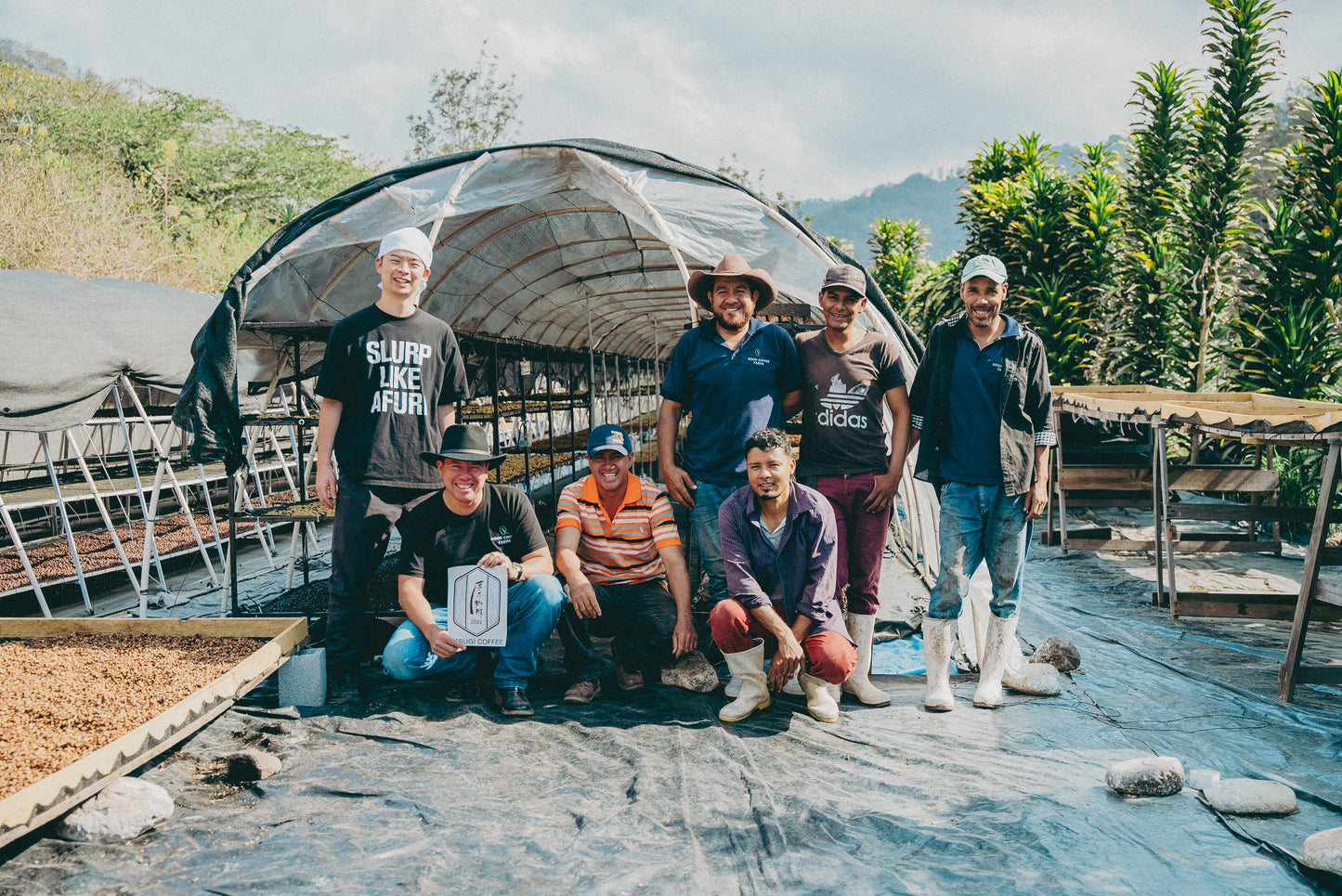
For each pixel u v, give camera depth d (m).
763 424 4.17
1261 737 3.67
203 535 7.77
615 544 4.34
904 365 5.11
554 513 8.41
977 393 3.85
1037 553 8.26
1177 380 11.62
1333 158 9.55
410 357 4.35
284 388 8.98
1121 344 12.17
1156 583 6.68
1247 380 9.97
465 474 3.98
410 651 4.06
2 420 5.66
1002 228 13.44
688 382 4.32
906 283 19.17
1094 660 4.86
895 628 5.20
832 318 4.11
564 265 8.24
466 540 4.13
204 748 3.57
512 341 7.29
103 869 2.62
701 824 2.92
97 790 2.85
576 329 11.87
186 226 20.89
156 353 6.89
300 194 26.56
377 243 5.85
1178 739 3.65
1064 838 2.78
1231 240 10.76
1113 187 12.92
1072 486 8.74
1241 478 7.82
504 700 4.02
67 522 5.91
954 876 2.59
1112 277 12.62
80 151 22.34
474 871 2.63
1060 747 3.56
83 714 3.21
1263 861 2.64
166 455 6.21
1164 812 2.95
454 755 3.52
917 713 3.98
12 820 2.49
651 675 4.46
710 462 4.20
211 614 5.77
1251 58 10.44
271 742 3.62
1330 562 4.04
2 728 3.09
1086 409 7.70
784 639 3.74
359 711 4.00
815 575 3.84
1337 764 3.38
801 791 3.15
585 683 4.21
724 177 5.24
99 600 6.21
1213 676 4.53
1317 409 6.52
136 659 3.87
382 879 2.58
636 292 10.00
